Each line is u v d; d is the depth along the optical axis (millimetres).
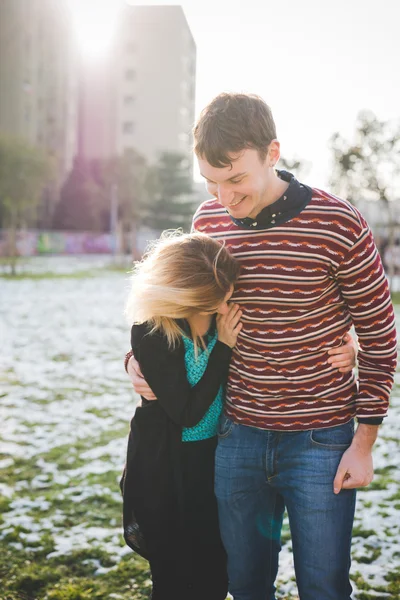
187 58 83250
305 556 1982
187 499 2143
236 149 1785
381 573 3051
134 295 2025
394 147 20594
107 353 9180
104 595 2887
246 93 1856
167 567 2148
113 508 3834
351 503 1980
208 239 2023
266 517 2168
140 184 55344
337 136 21141
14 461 4590
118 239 40656
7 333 10906
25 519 3619
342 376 2000
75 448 4914
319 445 1959
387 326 1936
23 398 6465
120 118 80375
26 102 62188
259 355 2002
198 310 1974
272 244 1934
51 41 66750
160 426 2098
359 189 21188
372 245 1927
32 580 3008
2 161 31984
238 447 2066
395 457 4699
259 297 1962
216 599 2234
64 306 15453
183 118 82875
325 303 1947
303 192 1926
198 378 2068
